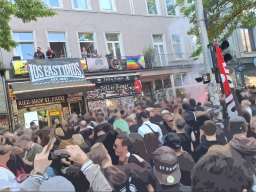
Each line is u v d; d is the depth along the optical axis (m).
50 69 11.67
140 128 3.44
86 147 3.10
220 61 5.42
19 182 2.17
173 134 2.64
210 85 6.59
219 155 1.92
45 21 13.20
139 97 14.45
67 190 1.81
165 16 17.38
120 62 14.33
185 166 2.39
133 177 2.06
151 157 3.08
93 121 4.86
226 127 4.18
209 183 1.89
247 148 1.92
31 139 2.75
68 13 13.92
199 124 3.62
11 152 2.62
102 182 1.88
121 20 15.66
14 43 9.41
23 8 9.23
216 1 11.82
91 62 12.99
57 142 3.02
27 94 10.39
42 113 11.99
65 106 12.66
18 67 11.21
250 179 1.91
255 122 3.12
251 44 20.36
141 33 16.31
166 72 15.52
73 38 13.93
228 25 12.92
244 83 19.36
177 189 2.21
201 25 6.87
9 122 11.12
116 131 3.25
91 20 14.60
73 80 11.98
